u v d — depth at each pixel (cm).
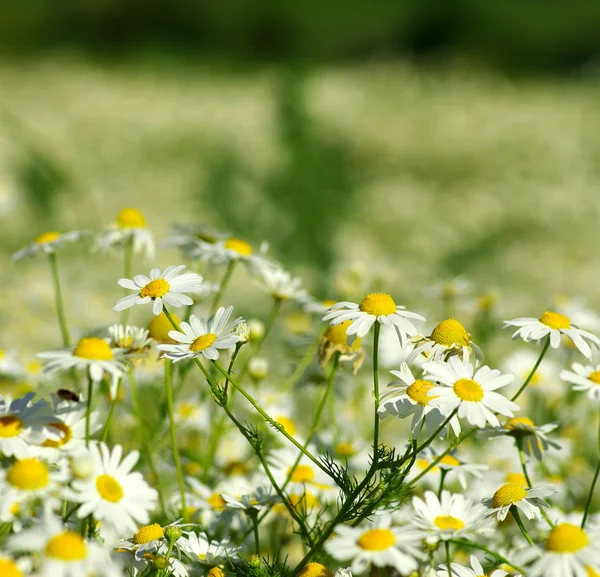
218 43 5353
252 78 4081
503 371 642
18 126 1311
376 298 342
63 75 3634
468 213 1819
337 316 341
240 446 536
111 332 355
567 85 3972
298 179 1282
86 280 987
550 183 2147
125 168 2045
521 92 3481
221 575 339
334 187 1345
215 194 1274
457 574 322
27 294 832
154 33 5144
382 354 637
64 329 510
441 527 329
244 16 5362
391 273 882
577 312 689
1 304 796
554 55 5175
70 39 5003
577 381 371
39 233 1030
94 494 289
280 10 5319
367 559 286
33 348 744
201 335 340
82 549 260
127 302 346
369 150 2309
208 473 490
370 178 2120
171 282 352
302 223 1216
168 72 4144
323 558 363
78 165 1895
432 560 327
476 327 702
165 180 1933
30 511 293
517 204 1866
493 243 1600
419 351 347
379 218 1670
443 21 5281
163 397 482
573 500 530
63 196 1095
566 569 279
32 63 4116
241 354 573
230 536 417
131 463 304
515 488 341
